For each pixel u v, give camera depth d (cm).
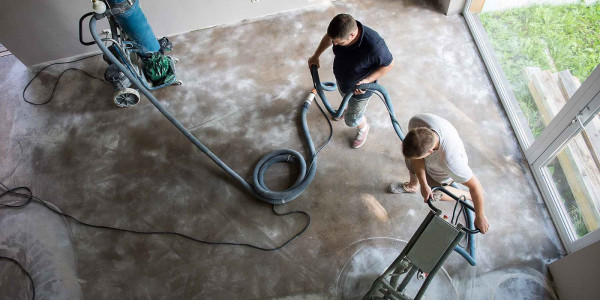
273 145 324
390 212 291
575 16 271
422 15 383
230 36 382
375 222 288
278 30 383
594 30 253
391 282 237
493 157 308
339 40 211
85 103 352
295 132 328
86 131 338
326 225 288
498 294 258
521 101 326
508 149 312
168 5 358
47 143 334
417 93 339
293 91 348
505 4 345
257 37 380
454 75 348
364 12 387
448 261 269
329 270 272
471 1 362
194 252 283
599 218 247
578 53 264
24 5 320
